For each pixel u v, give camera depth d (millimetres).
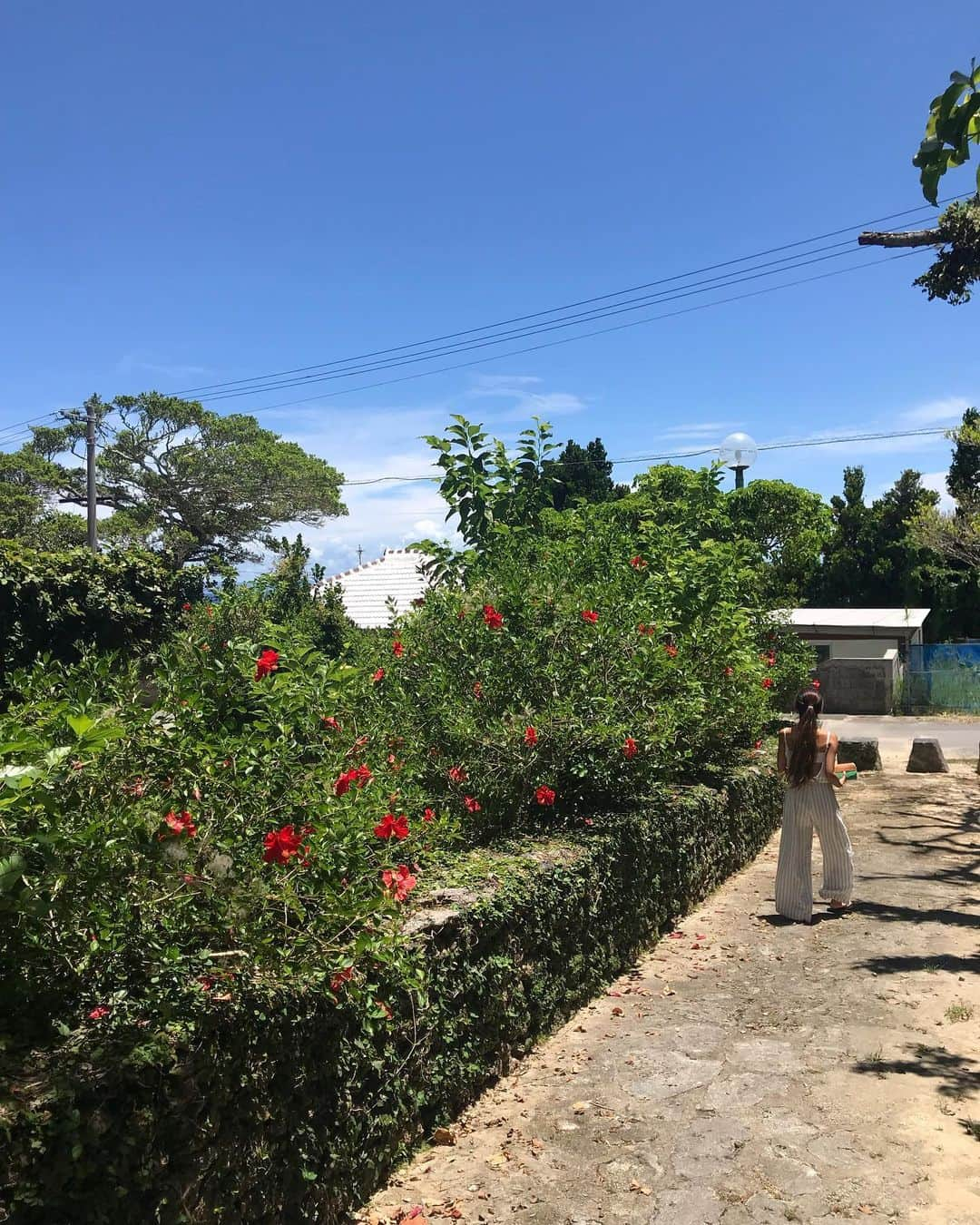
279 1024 2803
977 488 35500
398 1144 3469
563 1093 4125
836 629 27469
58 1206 2078
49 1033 2480
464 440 8891
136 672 3391
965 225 4246
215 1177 2521
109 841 2508
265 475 41062
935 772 14086
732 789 8125
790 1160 3566
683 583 7855
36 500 37812
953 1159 3555
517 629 6074
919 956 5902
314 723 3877
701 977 5613
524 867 4711
